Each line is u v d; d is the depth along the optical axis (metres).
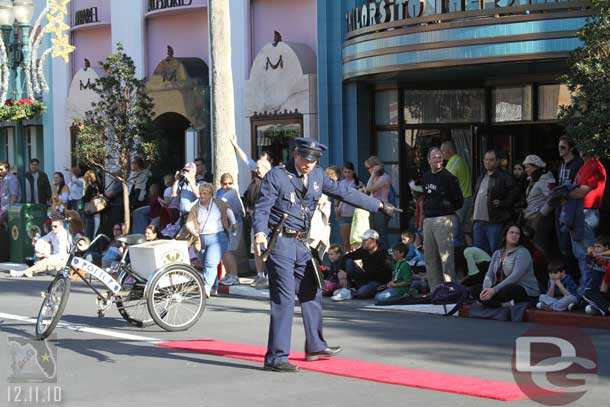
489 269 12.03
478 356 9.23
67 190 21.52
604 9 11.63
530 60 14.30
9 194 23.52
